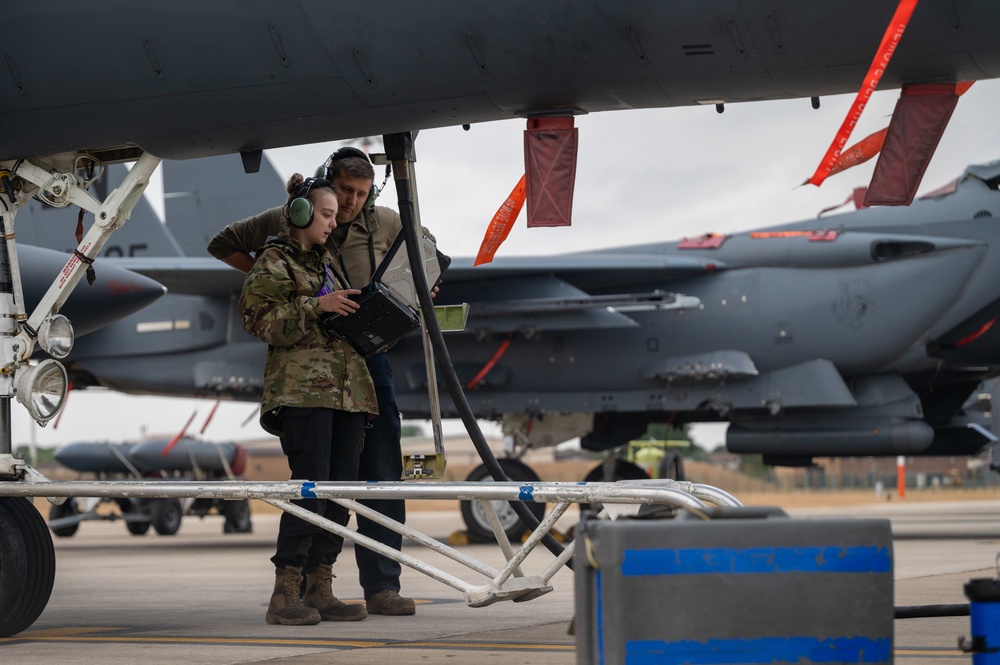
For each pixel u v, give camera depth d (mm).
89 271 5887
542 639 5188
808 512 35875
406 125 5793
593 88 5387
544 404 15938
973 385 15727
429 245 6328
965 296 13906
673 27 5023
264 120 5785
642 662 2857
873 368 14523
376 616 6332
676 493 3967
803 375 14641
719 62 5078
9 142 5934
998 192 13992
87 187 6184
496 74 5387
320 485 4598
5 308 5574
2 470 5289
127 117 5801
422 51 5402
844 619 2955
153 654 4750
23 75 5770
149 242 20062
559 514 4340
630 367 15391
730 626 2900
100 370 17734
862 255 14266
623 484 4188
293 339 5590
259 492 4707
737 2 4898
